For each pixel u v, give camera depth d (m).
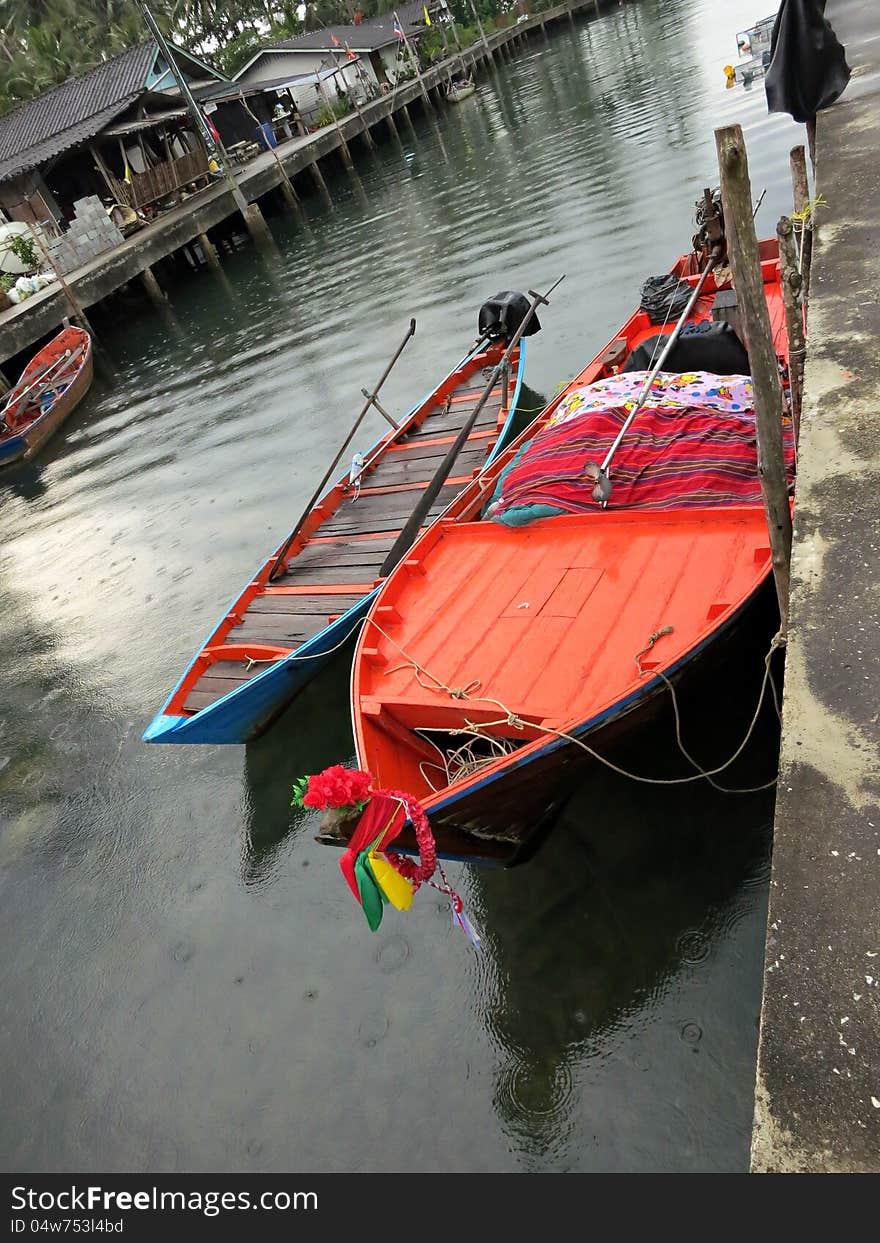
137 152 27.33
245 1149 4.08
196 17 51.69
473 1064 4.05
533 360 10.96
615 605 4.73
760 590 4.41
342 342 14.61
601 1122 3.65
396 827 3.71
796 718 2.66
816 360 4.25
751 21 27.80
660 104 21.80
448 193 22.69
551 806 4.42
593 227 14.82
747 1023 3.74
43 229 23.23
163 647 8.20
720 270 8.35
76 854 6.19
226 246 27.84
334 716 6.45
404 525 7.48
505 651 4.76
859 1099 1.86
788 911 2.22
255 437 12.24
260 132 34.38
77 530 11.58
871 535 3.14
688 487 5.29
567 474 5.66
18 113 28.64
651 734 5.01
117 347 20.45
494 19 55.66
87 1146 4.35
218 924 5.27
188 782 6.48
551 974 4.25
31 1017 5.14
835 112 7.84
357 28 45.50
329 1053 4.33
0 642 9.50
